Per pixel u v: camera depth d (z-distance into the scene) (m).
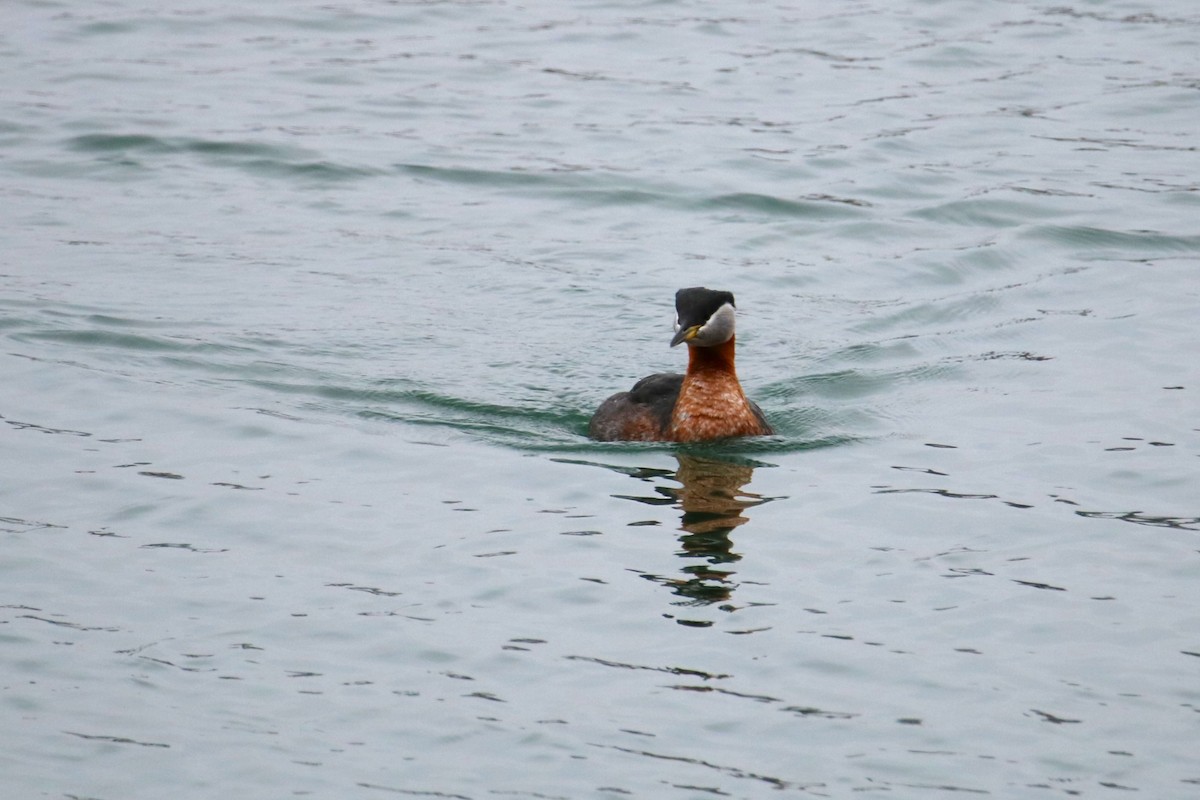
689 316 20.52
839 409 22.00
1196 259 27.91
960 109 35.97
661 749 13.52
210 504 18.30
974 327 25.11
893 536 17.69
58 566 16.67
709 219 30.23
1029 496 18.73
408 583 16.42
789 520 18.16
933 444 20.55
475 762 13.30
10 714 13.91
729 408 20.89
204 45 40.31
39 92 36.25
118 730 13.71
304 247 28.34
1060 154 33.22
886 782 13.03
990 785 13.01
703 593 16.25
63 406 21.27
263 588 16.27
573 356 23.95
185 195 30.94
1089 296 26.30
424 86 37.53
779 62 39.38
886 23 42.69
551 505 18.56
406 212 30.31
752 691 14.44
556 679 14.62
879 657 15.01
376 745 13.55
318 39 41.03
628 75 38.44
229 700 14.22
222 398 21.77
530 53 40.00
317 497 18.61
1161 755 13.41
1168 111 35.59
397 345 24.05
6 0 43.25
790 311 25.89
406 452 20.16
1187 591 16.25
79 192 30.91
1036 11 43.81
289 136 33.97
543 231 29.55
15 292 25.45
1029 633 15.45
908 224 29.78
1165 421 20.97
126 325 24.28
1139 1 44.44
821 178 32.12
